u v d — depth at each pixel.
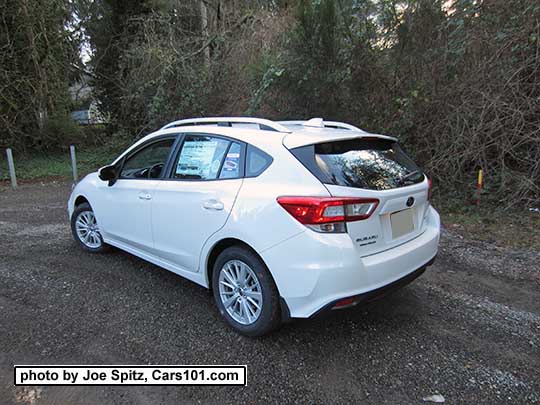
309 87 7.96
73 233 4.86
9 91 11.92
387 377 2.53
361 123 8.02
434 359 2.71
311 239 2.51
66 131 13.96
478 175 6.60
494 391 2.41
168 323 3.14
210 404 2.30
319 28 7.32
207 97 11.03
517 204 6.18
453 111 6.80
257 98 8.52
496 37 6.25
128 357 2.71
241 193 2.89
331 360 2.69
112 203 4.15
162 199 3.52
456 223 5.89
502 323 3.17
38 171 11.52
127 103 12.58
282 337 2.96
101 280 3.93
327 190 2.55
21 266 4.27
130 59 12.23
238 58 10.62
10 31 11.85
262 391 2.40
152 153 3.85
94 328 3.06
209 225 3.08
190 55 11.17
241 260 2.91
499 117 6.30
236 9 12.66
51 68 13.00
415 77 7.38
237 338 2.94
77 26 14.90
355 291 2.54
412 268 2.93
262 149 2.91
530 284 3.89
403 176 3.08
